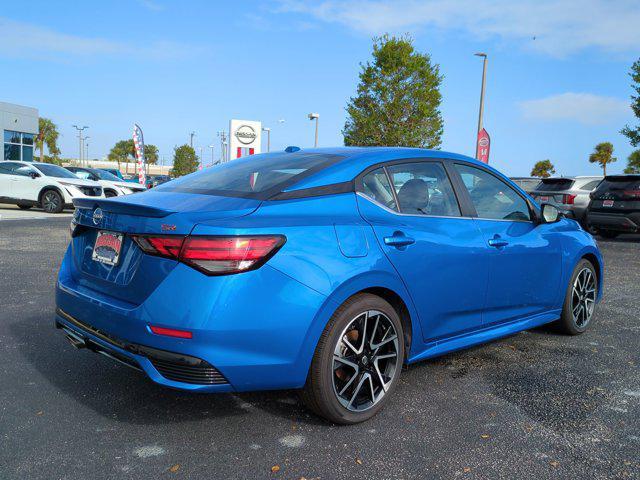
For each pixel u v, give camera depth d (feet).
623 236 44.21
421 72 92.43
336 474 7.62
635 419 9.57
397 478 7.55
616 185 38.78
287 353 8.20
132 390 10.39
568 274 14.10
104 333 8.70
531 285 12.84
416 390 10.77
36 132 110.32
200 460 7.91
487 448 8.44
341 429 9.00
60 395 10.09
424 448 8.41
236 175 10.29
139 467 7.70
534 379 11.47
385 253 9.39
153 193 10.11
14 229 36.37
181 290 7.74
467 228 11.23
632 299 19.67
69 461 7.80
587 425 9.30
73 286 9.64
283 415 9.48
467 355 13.07
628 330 15.55
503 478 7.60
